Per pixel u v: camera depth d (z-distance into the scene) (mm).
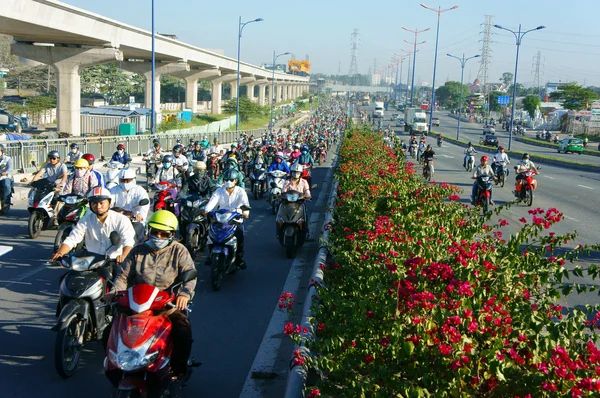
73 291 6445
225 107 98875
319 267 8984
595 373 3799
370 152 22469
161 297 5195
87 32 42125
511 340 4488
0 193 15750
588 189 27453
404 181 13867
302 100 183625
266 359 7020
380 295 5613
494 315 4633
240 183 13844
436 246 6848
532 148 68562
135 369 4859
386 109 199000
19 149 22562
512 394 3838
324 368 4742
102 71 89500
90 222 7125
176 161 17391
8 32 40656
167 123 59188
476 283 5340
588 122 92250
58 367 6160
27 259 11250
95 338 6730
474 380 3912
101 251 7164
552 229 16094
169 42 60156
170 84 115812
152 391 5074
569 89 110750
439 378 4016
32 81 79938
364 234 8508
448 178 30656
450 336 4195
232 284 10219
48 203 13070
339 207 11938
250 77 115375
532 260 6098
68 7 38406
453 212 9469
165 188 12555
